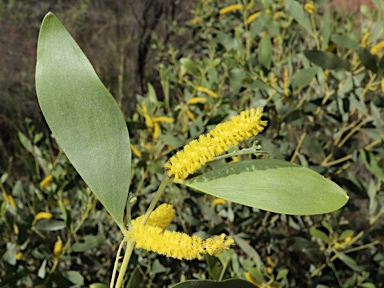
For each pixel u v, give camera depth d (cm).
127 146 17
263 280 44
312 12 51
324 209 16
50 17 17
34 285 48
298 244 55
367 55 46
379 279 63
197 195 56
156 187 61
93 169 17
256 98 62
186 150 16
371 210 57
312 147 55
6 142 122
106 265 62
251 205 16
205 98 58
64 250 49
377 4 50
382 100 53
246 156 52
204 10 95
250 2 69
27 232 48
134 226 17
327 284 67
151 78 144
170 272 62
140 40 144
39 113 140
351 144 58
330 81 62
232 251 42
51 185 57
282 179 16
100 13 180
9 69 167
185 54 112
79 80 17
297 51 76
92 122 17
